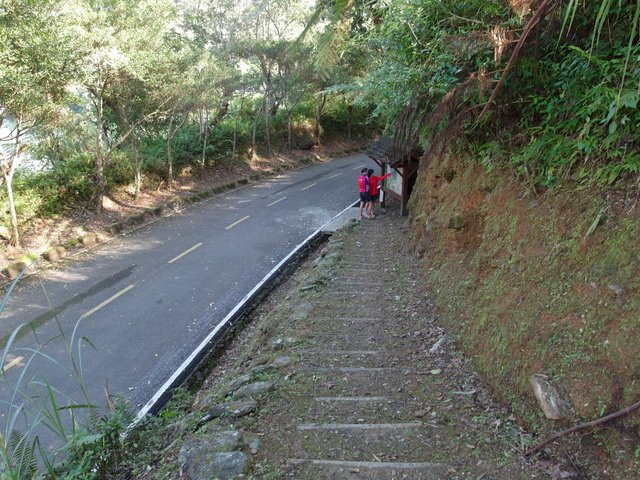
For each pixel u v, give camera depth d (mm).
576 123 4008
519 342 3754
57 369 7637
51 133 14312
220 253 13422
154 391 7023
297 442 3363
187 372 7273
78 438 3641
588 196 3836
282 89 24766
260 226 16031
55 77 11219
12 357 8016
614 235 3377
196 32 23047
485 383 4020
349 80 17781
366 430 3457
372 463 3043
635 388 2701
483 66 4055
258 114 25781
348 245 11219
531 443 3150
